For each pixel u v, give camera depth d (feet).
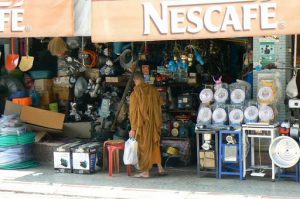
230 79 34.12
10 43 37.45
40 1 25.96
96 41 25.02
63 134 35.09
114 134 33.04
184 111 32.50
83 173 29.35
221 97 27.89
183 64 31.96
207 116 27.81
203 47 32.32
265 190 25.03
